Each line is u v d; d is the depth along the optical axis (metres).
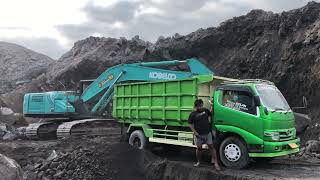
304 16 23.33
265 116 11.38
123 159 13.07
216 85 13.09
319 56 21.09
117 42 33.06
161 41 31.11
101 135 19.72
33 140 20.17
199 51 28.81
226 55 27.38
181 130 13.57
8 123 25.73
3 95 32.34
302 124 18.52
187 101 12.97
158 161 12.98
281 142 11.59
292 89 21.97
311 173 11.16
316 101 20.41
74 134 19.06
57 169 13.05
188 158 13.80
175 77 17.41
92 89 19.75
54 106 20.62
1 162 7.77
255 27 26.02
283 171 11.46
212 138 12.02
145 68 18.05
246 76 24.98
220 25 28.03
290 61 22.55
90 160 12.97
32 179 12.67
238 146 11.70
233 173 11.07
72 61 34.28
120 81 18.69
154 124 14.41
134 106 15.15
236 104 11.88
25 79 40.53
